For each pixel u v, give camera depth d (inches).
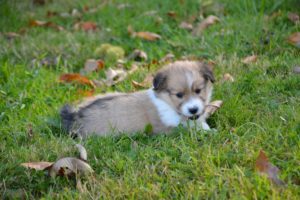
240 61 357.7
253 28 398.9
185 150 251.6
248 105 297.3
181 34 426.0
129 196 220.4
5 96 344.5
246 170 227.0
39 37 450.9
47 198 227.8
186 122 291.1
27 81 364.2
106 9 513.3
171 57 389.7
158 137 276.5
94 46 427.5
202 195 213.6
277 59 346.6
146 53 411.2
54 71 391.9
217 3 474.0
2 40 442.3
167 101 289.7
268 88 310.5
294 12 421.7
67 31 471.8
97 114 296.0
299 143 238.8
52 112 317.4
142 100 297.7
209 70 296.8
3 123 309.3
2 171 250.5
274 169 221.0
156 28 453.7
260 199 205.0
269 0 447.2
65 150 266.2
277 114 275.6
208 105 298.2
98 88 351.9
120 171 245.4
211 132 269.0
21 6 535.8
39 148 271.9
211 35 409.4
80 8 544.1
